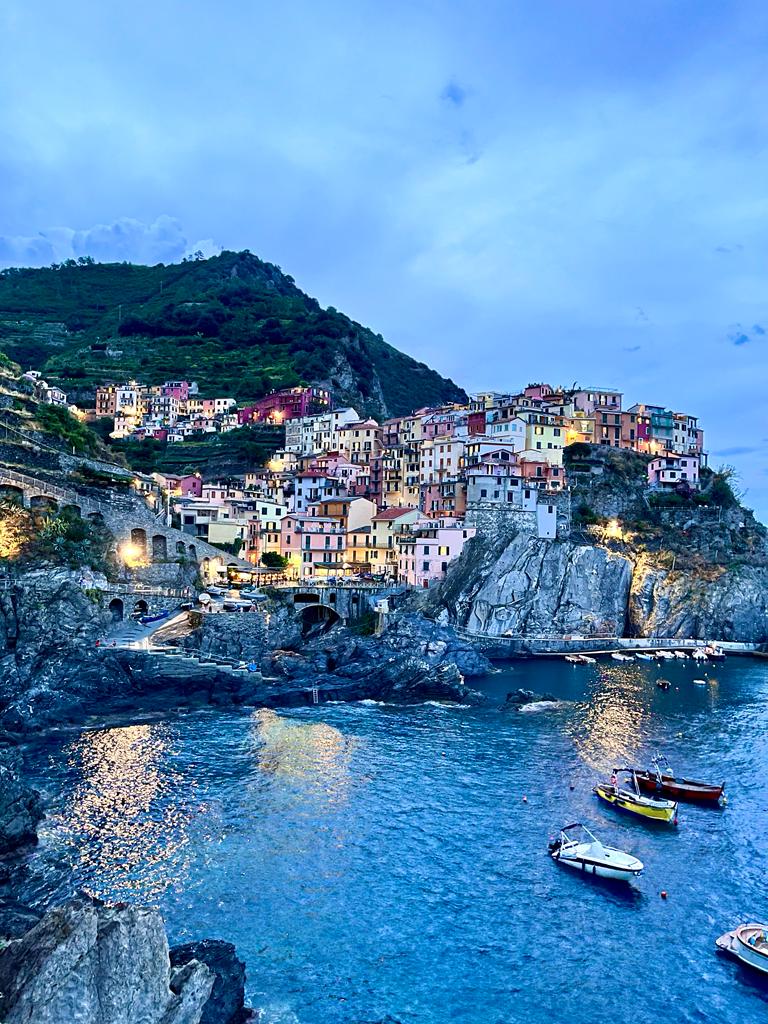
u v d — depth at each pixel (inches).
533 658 5447.8
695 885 2071.9
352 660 4350.4
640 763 3016.7
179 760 2915.8
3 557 4237.2
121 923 1141.1
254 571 5634.8
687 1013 1578.5
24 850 2119.8
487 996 1614.2
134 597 4564.5
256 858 2143.2
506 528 5812.0
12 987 1043.3
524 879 2082.9
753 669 5167.3
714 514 6860.2
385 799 2591.0
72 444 5546.3
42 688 3385.8
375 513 6594.5
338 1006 1562.5
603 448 7381.9
